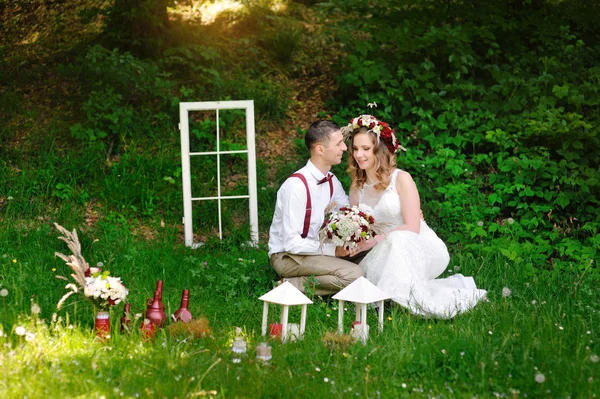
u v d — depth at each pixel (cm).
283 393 343
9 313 419
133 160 747
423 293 488
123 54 875
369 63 827
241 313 484
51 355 366
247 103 668
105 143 781
